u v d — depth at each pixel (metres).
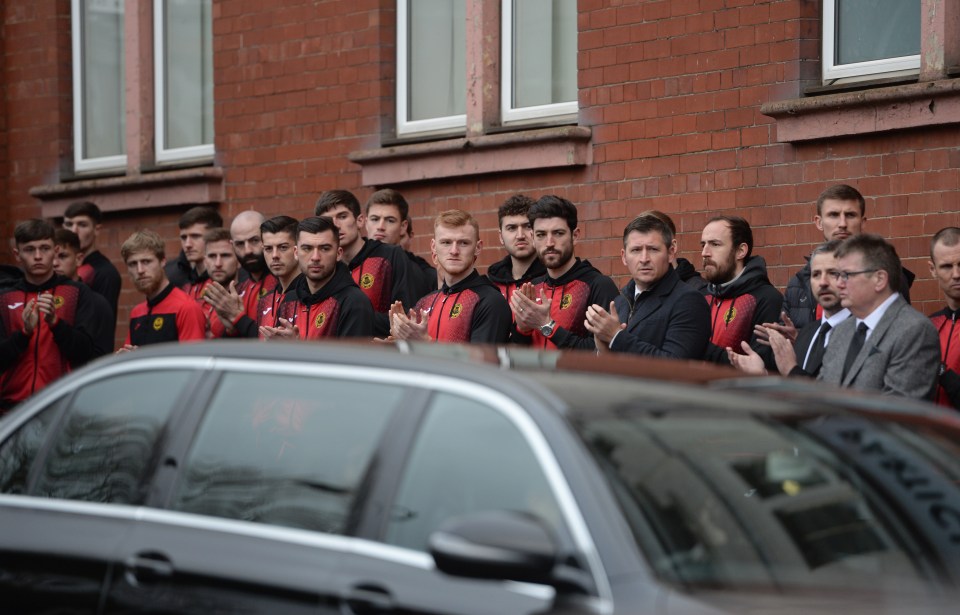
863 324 12.99
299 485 8.19
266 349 8.89
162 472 8.90
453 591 7.16
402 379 8.05
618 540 6.81
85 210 23.30
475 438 7.53
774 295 16.20
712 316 16.41
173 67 26.39
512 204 17.22
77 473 9.41
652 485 7.12
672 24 18.95
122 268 26.44
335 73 23.16
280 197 23.92
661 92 19.08
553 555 6.64
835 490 7.48
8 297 20.11
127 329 26.28
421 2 22.52
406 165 21.94
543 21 21.11
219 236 20.58
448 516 7.42
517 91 21.39
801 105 17.38
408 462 7.73
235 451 8.63
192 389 9.07
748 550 7.11
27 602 9.12
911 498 7.54
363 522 7.74
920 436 8.07
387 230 19.59
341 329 16.78
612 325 14.34
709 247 16.39
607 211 19.66
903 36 17.25
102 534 8.92
